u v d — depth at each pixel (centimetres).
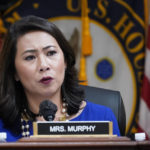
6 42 440
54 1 978
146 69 938
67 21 972
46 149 282
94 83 959
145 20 966
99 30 967
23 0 977
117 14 969
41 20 438
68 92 475
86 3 967
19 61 430
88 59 958
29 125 462
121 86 956
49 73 421
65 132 332
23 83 437
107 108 491
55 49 430
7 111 458
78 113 478
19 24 434
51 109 363
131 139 329
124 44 962
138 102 951
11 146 282
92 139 312
